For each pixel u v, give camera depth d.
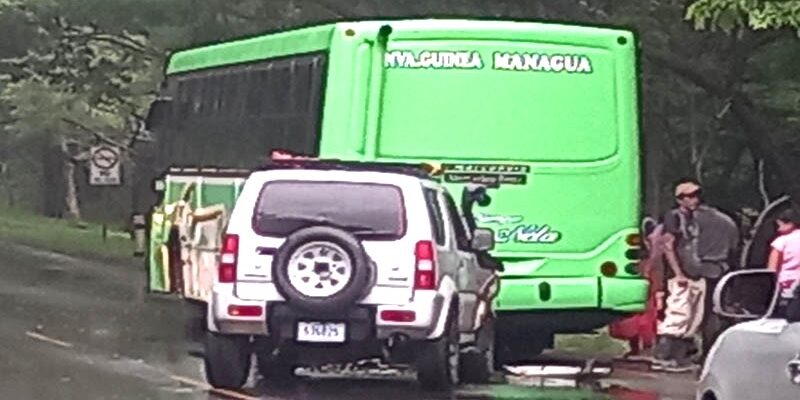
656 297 19.80
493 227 18.23
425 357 15.67
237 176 20.33
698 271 19.42
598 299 18.36
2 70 43.69
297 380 17.48
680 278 19.55
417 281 15.30
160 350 20.75
